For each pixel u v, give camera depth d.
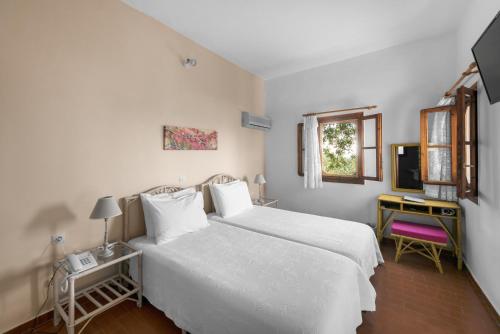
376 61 3.29
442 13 2.42
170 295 1.67
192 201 2.46
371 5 2.28
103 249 1.86
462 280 2.30
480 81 2.06
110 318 1.78
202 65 3.05
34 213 1.69
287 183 4.25
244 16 2.44
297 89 4.04
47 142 1.74
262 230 2.45
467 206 2.51
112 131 2.13
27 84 1.64
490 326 1.69
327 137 3.91
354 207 3.57
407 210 2.87
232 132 3.61
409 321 1.75
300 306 1.22
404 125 3.13
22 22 1.62
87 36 1.95
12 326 1.61
